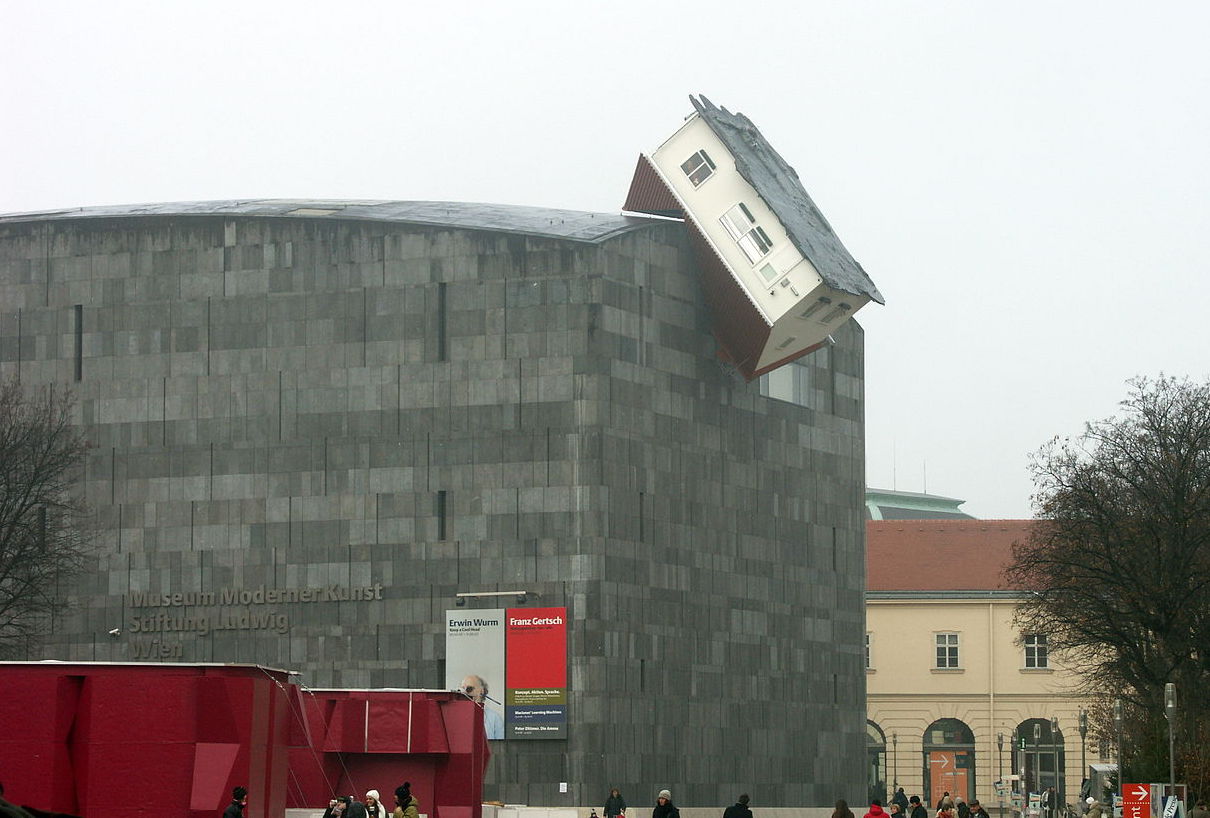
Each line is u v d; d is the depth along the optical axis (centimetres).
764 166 9281
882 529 14425
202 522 9081
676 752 8919
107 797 4438
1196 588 8281
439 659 8694
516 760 8538
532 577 8594
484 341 8750
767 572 9662
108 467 9219
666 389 8988
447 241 8838
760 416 9669
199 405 9125
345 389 8931
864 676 10438
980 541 14238
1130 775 7875
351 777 6338
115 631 9138
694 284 9200
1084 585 8531
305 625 8900
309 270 9025
